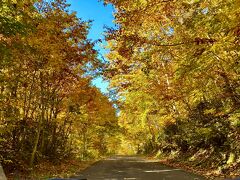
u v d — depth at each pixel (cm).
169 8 1438
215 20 1164
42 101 2178
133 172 2014
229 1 1105
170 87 2302
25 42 1694
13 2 1383
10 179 1595
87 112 3341
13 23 1357
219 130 2000
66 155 3098
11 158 1853
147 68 2011
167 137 3616
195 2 1338
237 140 1797
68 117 2902
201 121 2317
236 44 1204
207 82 1725
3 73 1759
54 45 1820
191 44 1295
